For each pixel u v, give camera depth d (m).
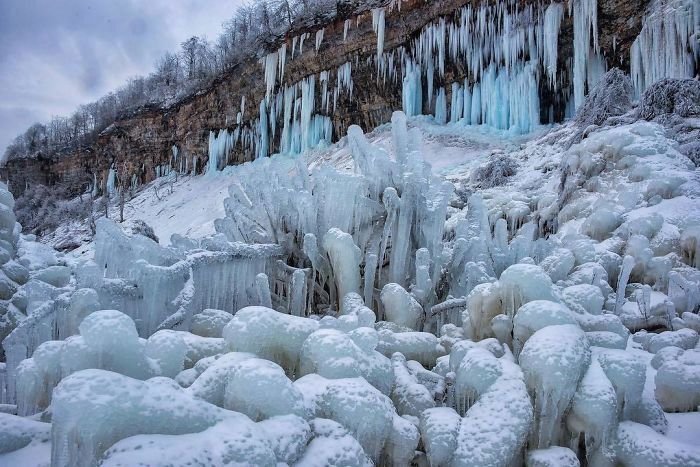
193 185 41.22
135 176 49.28
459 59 27.36
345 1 32.75
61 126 69.50
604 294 5.81
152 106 48.81
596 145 10.41
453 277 5.72
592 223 8.13
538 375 3.42
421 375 4.12
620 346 3.97
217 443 2.45
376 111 32.69
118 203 45.59
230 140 40.66
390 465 3.33
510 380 3.56
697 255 6.68
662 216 7.45
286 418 2.85
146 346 3.19
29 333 3.61
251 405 2.90
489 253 5.85
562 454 3.29
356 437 3.12
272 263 5.65
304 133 33.84
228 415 2.68
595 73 22.59
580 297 4.49
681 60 18.16
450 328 4.82
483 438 3.27
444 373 4.21
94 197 51.59
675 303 5.98
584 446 3.60
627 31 21.62
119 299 4.06
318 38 32.97
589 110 16.38
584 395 3.38
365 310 4.38
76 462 2.37
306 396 3.15
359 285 5.36
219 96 40.84
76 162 54.81
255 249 5.31
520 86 24.25
